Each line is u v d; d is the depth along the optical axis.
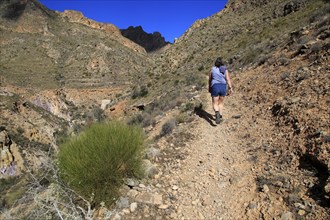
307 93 6.64
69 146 4.55
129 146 4.78
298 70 8.45
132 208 4.29
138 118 14.44
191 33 69.25
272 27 27.78
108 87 135.12
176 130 7.72
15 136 63.88
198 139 6.91
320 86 6.62
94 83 139.62
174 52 58.28
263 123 6.77
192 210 4.36
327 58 7.96
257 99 8.52
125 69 164.12
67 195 3.91
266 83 9.30
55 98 114.25
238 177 4.92
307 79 7.46
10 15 187.62
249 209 4.11
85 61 158.00
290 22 24.89
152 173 5.31
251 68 12.84
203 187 4.89
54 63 156.50
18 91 109.50
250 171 5.02
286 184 4.30
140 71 169.25
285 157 4.99
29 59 154.25
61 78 139.75
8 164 45.53
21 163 48.78
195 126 7.80
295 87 7.42
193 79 21.33
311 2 29.14
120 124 5.12
